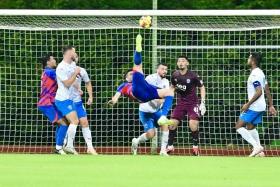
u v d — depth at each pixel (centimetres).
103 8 5006
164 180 2275
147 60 4328
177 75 3850
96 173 2444
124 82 4184
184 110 3866
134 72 3366
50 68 3772
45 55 4038
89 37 4362
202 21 4300
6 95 4375
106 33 4366
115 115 4325
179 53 4322
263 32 4322
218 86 4309
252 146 4091
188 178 2338
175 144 4231
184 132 4234
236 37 4350
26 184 2150
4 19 4300
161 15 4012
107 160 2945
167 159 3023
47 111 3709
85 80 3828
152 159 3009
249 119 3738
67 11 4000
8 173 2427
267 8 4984
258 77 3712
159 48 4216
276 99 4331
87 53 4375
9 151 4362
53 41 4372
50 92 3709
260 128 4275
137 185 2150
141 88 3400
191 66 4328
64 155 3234
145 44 4331
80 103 3794
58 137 3688
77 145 4322
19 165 2708
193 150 3894
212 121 4294
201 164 2802
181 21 4312
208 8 5022
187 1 5047
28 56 4378
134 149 3928
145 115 3859
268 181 2288
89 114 4338
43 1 5016
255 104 3725
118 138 4325
